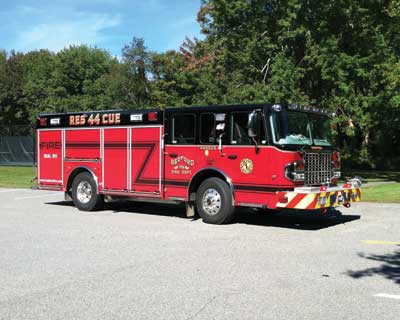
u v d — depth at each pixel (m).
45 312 5.00
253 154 10.06
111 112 12.50
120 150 12.34
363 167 32.88
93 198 12.89
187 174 11.11
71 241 8.72
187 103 33.47
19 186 21.42
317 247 8.12
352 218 11.46
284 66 20.22
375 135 34.12
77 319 4.79
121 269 6.71
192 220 11.36
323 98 21.83
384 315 4.85
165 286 5.87
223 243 8.50
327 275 6.35
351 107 20.30
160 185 11.59
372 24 21.05
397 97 18.73
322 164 10.68
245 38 21.94
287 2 20.73
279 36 21.31
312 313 4.91
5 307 5.18
